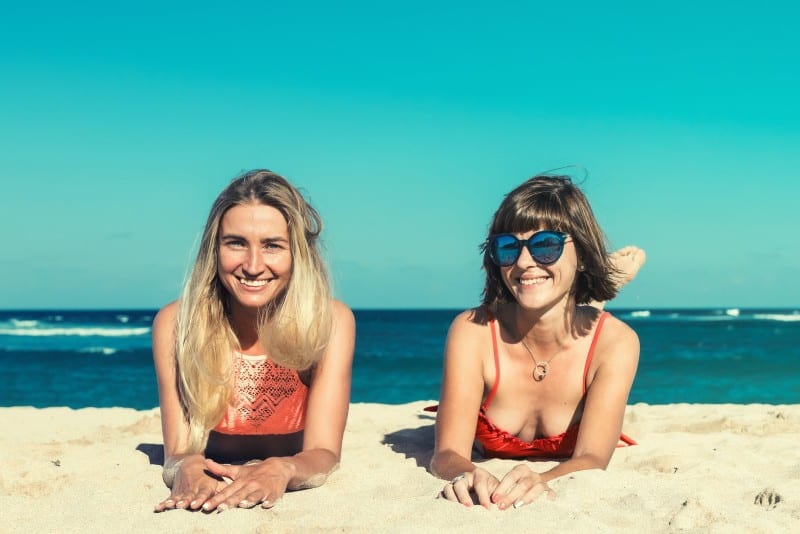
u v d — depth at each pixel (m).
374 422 5.79
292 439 3.74
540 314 3.58
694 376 21.09
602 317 3.80
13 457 4.04
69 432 5.22
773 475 3.61
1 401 15.99
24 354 32.94
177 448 3.48
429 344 41.84
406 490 3.23
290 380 3.62
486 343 3.78
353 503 2.97
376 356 31.83
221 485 3.14
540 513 2.76
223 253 3.29
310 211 3.47
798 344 38.34
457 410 3.72
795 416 5.71
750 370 22.95
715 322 80.94
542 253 3.44
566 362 3.71
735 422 5.44
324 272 3.51
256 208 3.24
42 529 2.74
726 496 3.09
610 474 3.17
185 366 3.45
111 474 3.64
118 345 40.12
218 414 3.50
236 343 3.55
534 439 3.93
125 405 15.19
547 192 3.49
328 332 3.48
